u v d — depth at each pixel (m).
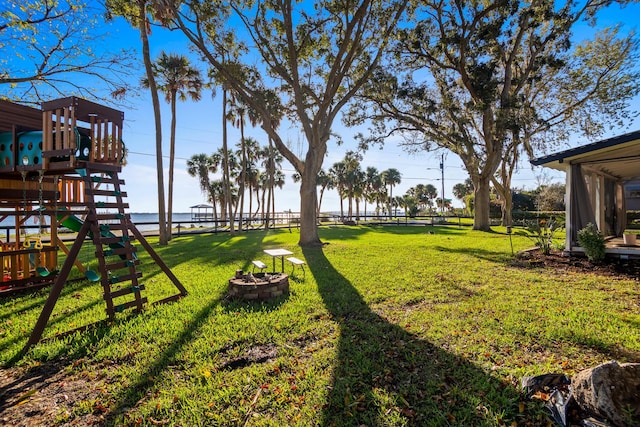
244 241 14.38
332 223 29.66
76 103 4.06
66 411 2.29
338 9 10.82
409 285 5.75
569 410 2.10
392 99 16.53
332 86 11.04
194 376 2.75
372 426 2.11
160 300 4.88
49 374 2.82
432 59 15.13
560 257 8.35
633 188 21.95
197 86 17.30
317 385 2.58
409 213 46.22
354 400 2.38
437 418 2.16
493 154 17.64
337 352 3.13
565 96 17.20
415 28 14.20
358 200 48.31
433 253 9.73
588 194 8.84
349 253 9.88
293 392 2.50
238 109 21.11
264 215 32.25
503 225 22.89
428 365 2.86
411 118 17.48
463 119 15.99
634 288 5.40
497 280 6.12
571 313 4.15
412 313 4.26
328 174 44.72
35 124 4.79
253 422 2.18
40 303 4.89
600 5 13.52
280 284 5.03
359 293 5.22
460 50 13.99
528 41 16.03
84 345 3.31
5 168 4.62
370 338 3.44
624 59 15.23
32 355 3.12
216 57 12.27
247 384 2.61
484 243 12.39
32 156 4.52
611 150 7.70
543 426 2.06
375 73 14.09
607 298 4.88
